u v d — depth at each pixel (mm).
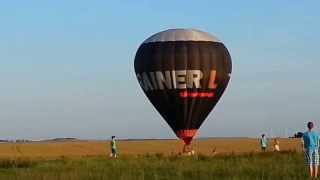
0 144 140125
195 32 46375
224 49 46875
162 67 45062
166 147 109000
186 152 45531
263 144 51625
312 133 23328
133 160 35688
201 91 45125
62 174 24156
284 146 89875
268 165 27812
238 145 107500
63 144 134250
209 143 120938
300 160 31219
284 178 21984
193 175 24266
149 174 24781
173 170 26766
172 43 45500
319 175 23469
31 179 22859
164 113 46125
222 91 46500
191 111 45344
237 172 24703
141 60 46344
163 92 45250
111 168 28625
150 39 46719
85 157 44719
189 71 44812
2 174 25953
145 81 46375
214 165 28766
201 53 45188
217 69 45531
